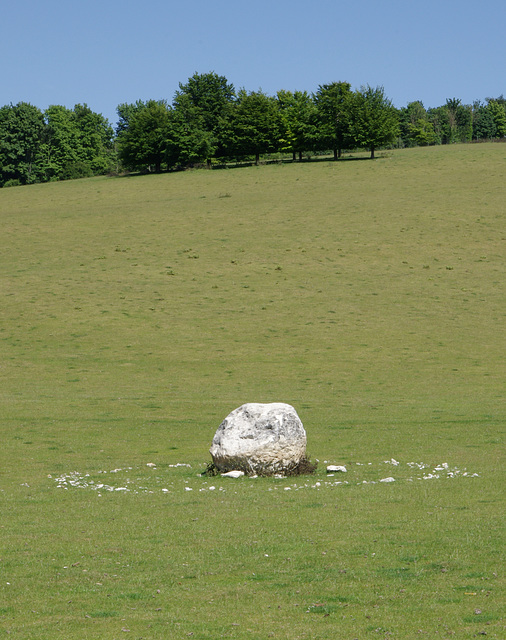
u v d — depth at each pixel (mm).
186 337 53000
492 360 46656
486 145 150125
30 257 78250
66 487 19641
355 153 156500
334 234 84812
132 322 56750
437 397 37000
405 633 9328
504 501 16469
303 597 10758
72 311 59531
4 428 29594
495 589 10758
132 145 145750
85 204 112062
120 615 10211
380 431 28234
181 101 149000
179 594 11023
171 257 77312
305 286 66875
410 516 15273
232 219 94062
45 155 173250
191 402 36062
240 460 20672
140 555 13023
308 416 32031
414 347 50094
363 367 45375
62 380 42375
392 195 103875
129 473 21656
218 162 152000
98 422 30969
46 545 13789
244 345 50969
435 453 23750
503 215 89875
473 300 62312
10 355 48500
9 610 10492
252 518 15562
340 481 19672
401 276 69750
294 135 142875
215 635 9445
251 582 11477
